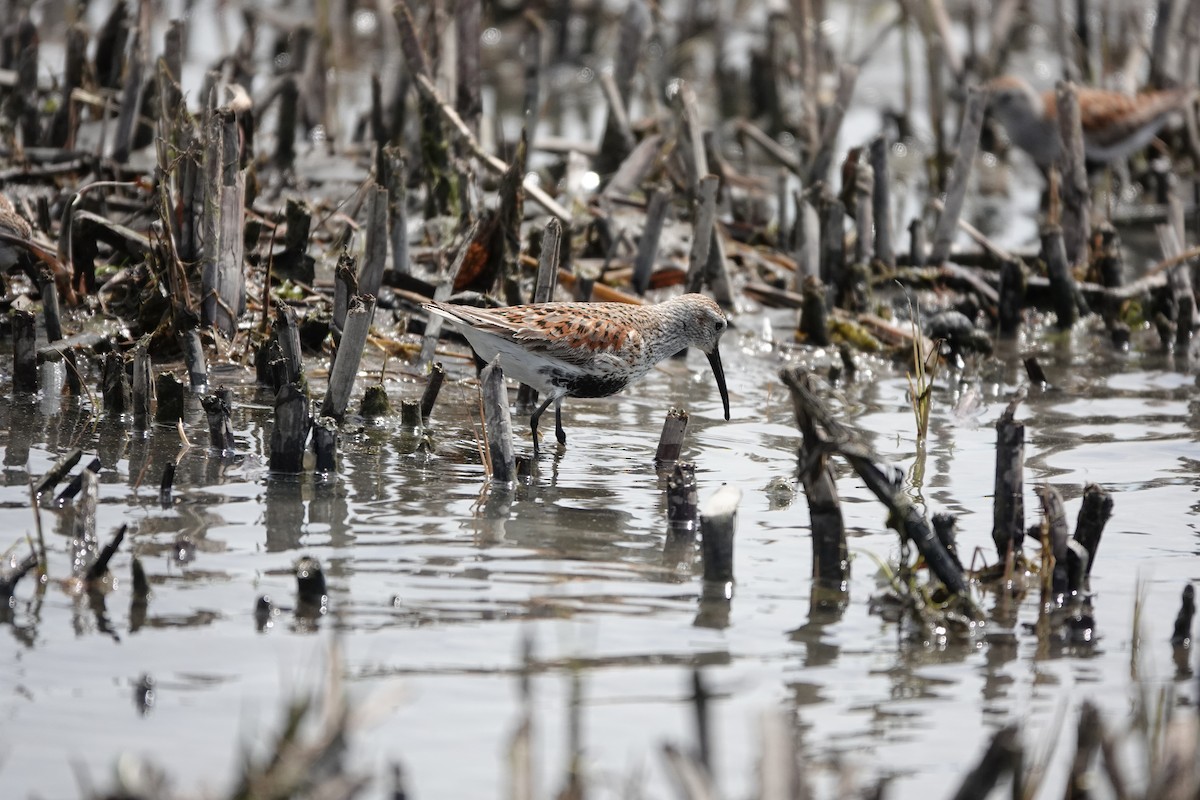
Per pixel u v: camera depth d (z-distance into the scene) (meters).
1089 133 25.09
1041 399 17.56
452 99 22.06
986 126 29.66
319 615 10.00
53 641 9.44
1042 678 9.69
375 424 14.88
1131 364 19.42
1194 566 11.90
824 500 10.99
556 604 10.43
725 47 32.75
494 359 13.32
